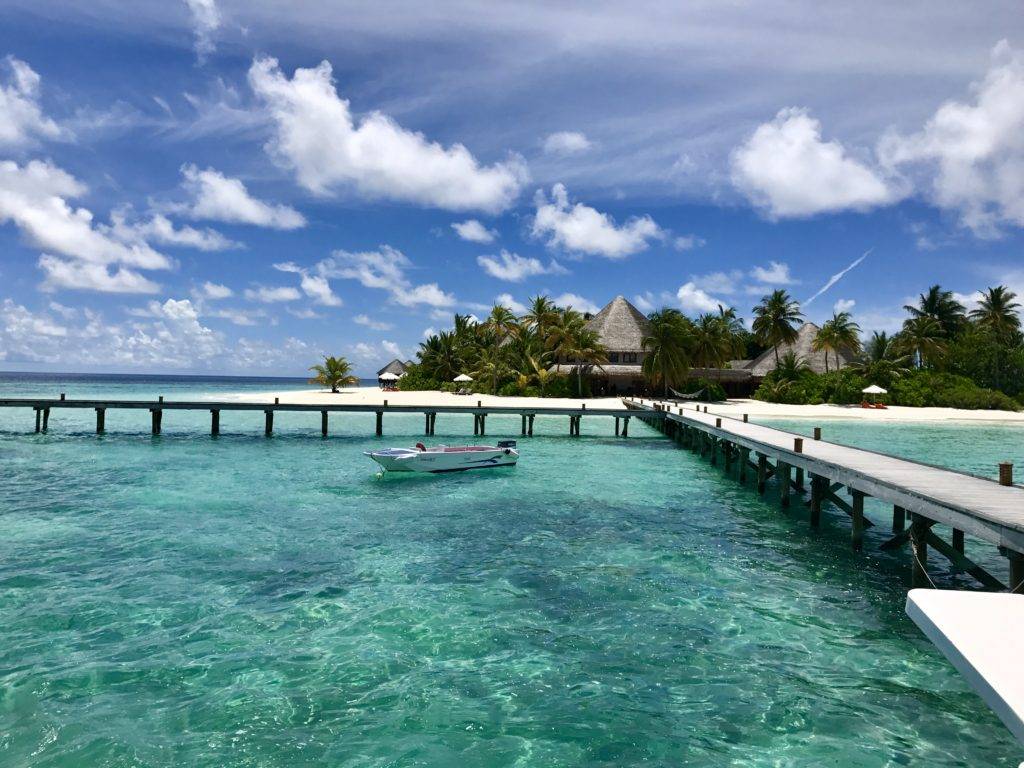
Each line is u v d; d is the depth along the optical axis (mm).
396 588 10117
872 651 8055
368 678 7223
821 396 61156
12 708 6488
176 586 10047
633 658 7797
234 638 8211
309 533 13305
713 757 5832
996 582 9344
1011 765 5746
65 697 6719
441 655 7812
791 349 71000
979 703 6805
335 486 18625
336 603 9453
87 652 7754
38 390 97812
